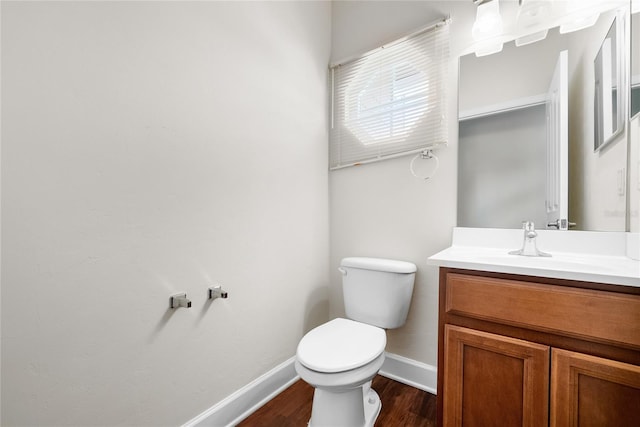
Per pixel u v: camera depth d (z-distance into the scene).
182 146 1.18
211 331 1.29
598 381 0.83
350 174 1.92
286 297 1.68
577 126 1.27
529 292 0.92
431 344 1.60
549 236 1.31
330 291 2.01
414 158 1.66
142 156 1.06
